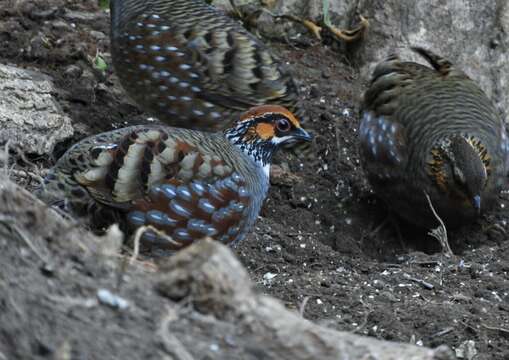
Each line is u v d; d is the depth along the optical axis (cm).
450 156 1240
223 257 631
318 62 1548
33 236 659
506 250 1166
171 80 1186
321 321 905
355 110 1459
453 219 1290
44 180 914
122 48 1220
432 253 1330
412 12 1548
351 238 1273
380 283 1051
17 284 615
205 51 1175
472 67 1537
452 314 971
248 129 1010
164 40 1187
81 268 649
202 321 621
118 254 698
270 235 1186
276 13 1578
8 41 1392
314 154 1377
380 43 1554
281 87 1166
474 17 1543
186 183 923
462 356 923
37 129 1177
